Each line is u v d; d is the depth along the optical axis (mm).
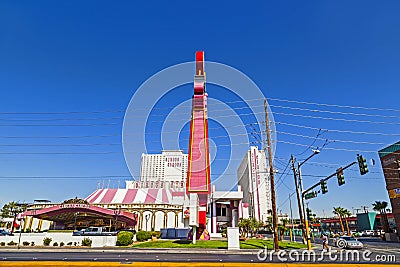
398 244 44844
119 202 63781
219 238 47094
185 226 60031
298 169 35688
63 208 51438
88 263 9383
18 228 75688
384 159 60062
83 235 39562
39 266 9180
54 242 37781
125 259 19219
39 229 63781
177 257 21469
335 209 90250
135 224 61469
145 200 63781
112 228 61406
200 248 30891
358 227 105500
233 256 23016
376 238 70375
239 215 62500
